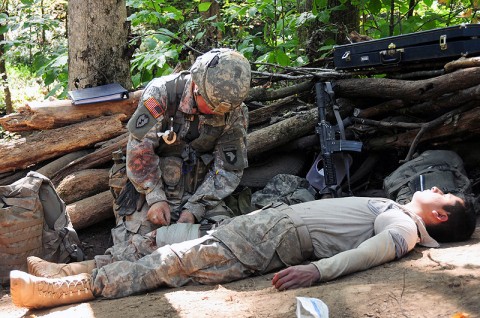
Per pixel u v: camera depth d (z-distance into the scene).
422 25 6.38
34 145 4.70
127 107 4.99
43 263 3.50
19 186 3.98
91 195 4.69
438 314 2.46
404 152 4.87
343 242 3.48
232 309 2.84
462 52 4.33
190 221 3.83
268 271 3.44
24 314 3.21
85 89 5.06
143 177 3.83
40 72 6.72
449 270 2.95
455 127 4.44
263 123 5.28
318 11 6.79
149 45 6.12
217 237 3.36
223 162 3.98
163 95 3.83
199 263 3.31
